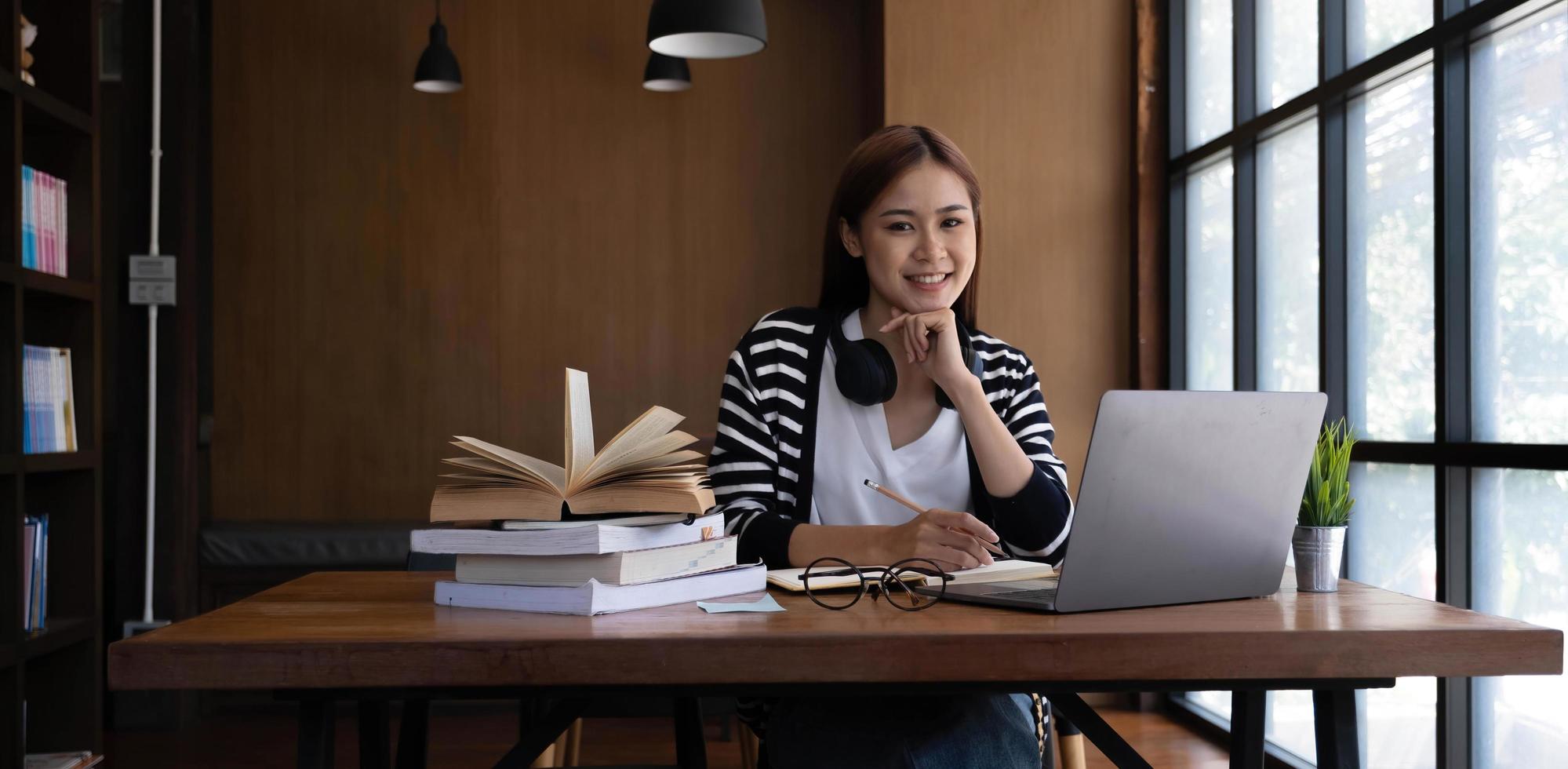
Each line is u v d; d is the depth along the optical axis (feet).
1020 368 5.81
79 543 10.35
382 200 15.14
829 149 15.71
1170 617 3.67
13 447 9.16
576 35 15.47
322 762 3.45
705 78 15.65
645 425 4.17
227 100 14.96
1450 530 8.16
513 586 3.84
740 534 4.94
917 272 5.28
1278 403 3.87
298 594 4.33
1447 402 8.17
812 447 5.55
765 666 3.23
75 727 10.25
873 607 3.89
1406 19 8.83
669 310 15.53
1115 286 13.33
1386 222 9.06
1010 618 3.63
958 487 5.47
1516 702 7.59
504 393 15.26
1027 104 13.37
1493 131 7.81
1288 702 10.25
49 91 10.43
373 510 15.06
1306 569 4.33
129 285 12.96
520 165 15.35
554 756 6.29
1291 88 10.61
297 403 14.98
